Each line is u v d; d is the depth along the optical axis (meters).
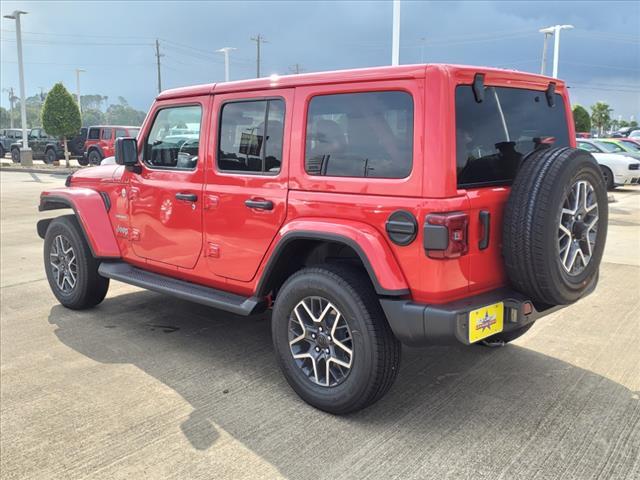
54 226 5.30
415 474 2.71
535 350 4.28
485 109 3.12
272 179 3.54
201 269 4.12
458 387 3.65
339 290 3.14
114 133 24.09
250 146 3.72
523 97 3.46
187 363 4.09
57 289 5.45
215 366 4.04
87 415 3.31
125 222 4.79
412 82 2.90
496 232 3.11
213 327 4.88
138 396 3.56
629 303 5.46
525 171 3.00
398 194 2.94
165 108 4.36
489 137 3.13
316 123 3.34
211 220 3.96
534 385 3.67
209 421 3.24
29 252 8.06
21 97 26.70
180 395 3.57
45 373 3.91
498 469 2.74
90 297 5.22
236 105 3.81
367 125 3.10
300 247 3.57
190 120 4.16
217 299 3.93
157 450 2.94
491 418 3.24
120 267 4.89
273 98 3.56
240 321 5.05
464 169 2.95
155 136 4.47
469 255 2.96
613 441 2.98
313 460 2.84
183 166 4.22
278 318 3.48
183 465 2.81
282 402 3.47
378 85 3.03
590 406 3.37
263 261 3.65
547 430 3.10
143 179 4.54
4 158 32.59
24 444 3.01
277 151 3.55
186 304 5.58
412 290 2.95
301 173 3.39
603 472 2.71
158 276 4.59
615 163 16.53
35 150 27.86
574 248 3.13
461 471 2.73
